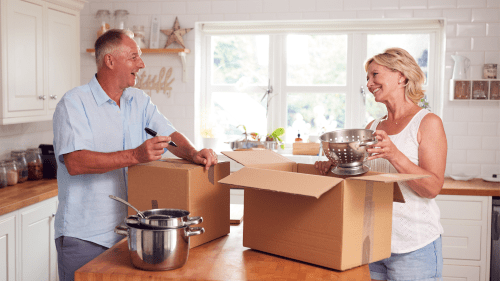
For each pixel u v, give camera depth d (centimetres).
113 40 185
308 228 134
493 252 329
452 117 376
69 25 348
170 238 128
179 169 147
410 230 170
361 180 130
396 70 178
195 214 149
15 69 290
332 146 146
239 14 396
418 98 181
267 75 427
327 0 385
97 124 187
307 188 122
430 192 165
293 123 427
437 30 394
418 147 174
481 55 369
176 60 407
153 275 126
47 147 346
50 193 290
